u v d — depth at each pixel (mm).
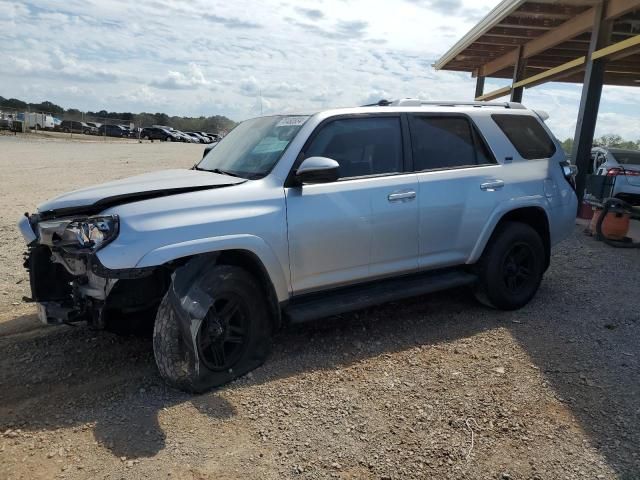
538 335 4648
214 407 3416
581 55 14141
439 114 4930
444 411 3418
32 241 3850
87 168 19172
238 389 3650
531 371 3969
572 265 7141
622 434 3180
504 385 3754
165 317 3465
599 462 2926
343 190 4199
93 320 3633
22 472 2771
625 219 8586
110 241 3318
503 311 5238
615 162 11984
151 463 2859
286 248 3918
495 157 5184
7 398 3516
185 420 3260
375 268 4461
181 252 3436
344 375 3879
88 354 4172
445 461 2936
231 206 3711
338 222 4148
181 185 3760
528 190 5266
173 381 3521
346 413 3379
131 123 69312
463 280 4965
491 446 3070
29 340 4422
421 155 4738
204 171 4512
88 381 3744
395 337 4574
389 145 4574
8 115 51844
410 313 5152
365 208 4285
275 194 3900
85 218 3475
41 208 3871
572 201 5750
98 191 3756
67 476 2750
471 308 5312
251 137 4637
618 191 10781
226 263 3879
